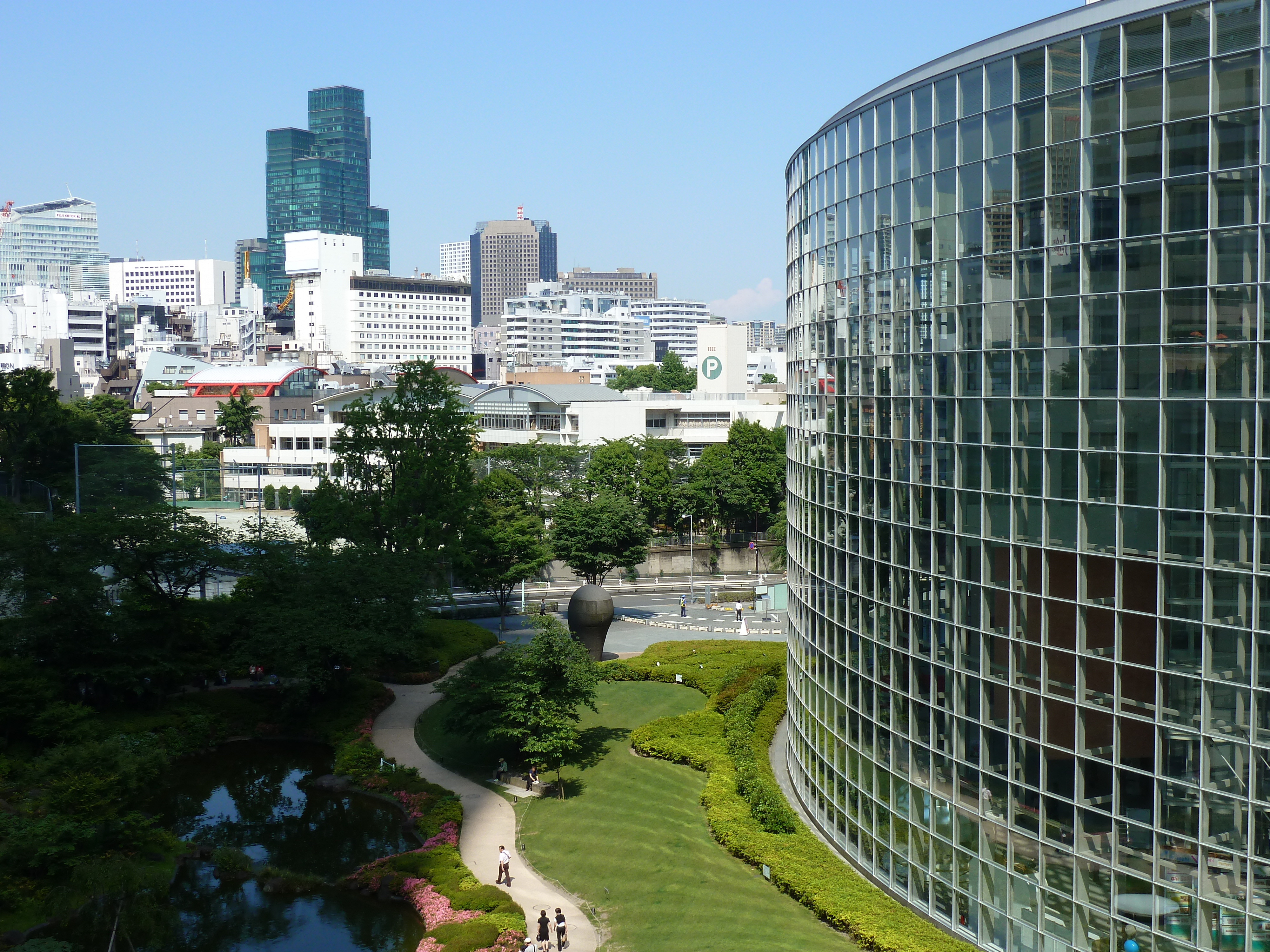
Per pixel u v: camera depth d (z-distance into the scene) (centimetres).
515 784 6838
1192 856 3516
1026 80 3928
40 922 4847
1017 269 3994
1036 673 4000
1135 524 3612
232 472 18600
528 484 14688
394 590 8356
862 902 4759
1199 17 3375
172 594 8488
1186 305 3444
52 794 5466
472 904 5134
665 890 5259
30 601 7769
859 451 5078
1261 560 3294
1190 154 3416
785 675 8150
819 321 5566
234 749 7844
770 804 5841
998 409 4106
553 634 6994
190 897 5541
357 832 6334
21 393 13375
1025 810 4072
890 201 4728
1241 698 3366
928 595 4534
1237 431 3338
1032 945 4059
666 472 14838
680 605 12700
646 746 7244
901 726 4759
